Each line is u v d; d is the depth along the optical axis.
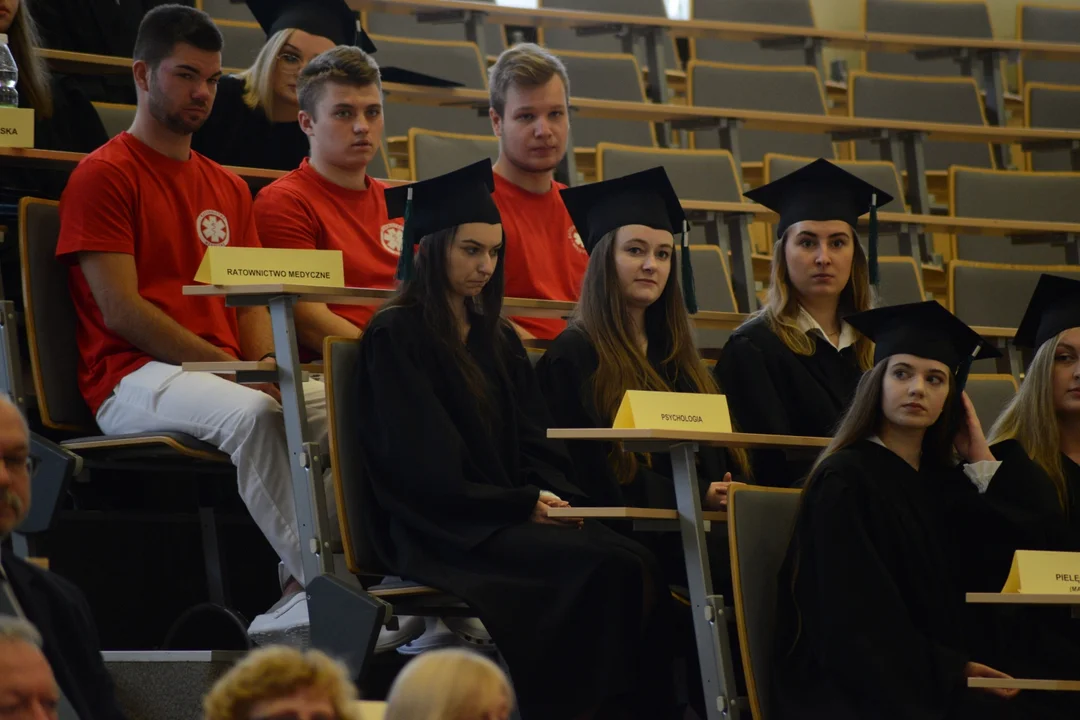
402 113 21.00
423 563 10.33
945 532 11.09
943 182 24.88
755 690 10.33
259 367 10.62
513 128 14.32
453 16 23.23
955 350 11.20
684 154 20.33
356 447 10.79
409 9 22.95
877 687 9.98
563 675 10.05
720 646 10.12
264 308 12.74
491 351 11.42
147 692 9.91
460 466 10.48
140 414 11.61
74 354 12.12
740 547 10.55
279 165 15.59
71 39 17.00
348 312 13.08
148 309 11.79
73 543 12.00
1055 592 9.98
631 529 11.55
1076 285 11.95
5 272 13.27
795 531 10.66
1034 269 19.92
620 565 10.17
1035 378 11.97
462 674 5.50
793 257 13.08
